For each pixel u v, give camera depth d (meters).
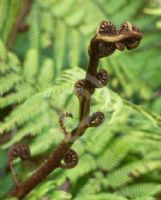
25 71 1.83
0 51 1.88
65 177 1.50
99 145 1.63
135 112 1.71
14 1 2.29
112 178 1.59
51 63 1.88
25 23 2.32
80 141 1.64
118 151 1.63
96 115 1.10
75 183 1.54
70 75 1.60
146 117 1.77
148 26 2.68
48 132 1.65
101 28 1.00
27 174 1.61
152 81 2.38
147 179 1.65
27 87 1.77
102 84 1.07
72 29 2.37
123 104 1.65
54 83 1.68
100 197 1.44
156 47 2.58
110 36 0.99
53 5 2.38
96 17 2.45
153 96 2.29
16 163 1.65
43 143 1.63
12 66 1.84
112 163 1.61
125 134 1.69
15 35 2.29
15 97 1.72
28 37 2.43
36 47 2.30
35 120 1.65
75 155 1.14
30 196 1.37
